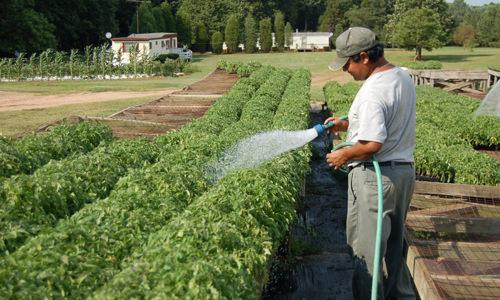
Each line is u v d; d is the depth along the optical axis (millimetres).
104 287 3945
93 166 7566
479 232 6273
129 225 5414
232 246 4777
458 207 6938
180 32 71438
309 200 11062
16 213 5738
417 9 55438
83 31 58250
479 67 47688
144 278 3967
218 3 80500
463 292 4828
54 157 9242
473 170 9031
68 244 4750
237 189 6098
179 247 4441
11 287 3988
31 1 47781
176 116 16922
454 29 79688
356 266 5066
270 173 6691
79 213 5645
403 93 4691
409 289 5523
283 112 13594
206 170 7797
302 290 7238
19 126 17844
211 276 3949
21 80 36625
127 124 15352
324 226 9648
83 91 29609
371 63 4754
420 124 13016
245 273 4355
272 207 6062
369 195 4820
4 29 45688
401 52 70188
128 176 6832
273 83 20969
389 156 4770
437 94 20250
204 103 19750
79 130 10586
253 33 75188
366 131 4500
